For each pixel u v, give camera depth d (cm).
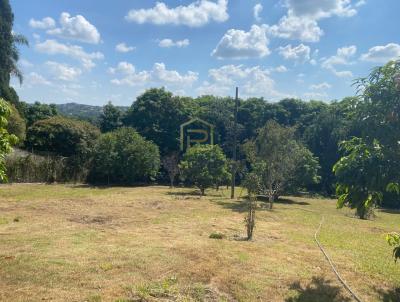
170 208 1585
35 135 3136
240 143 4050
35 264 666
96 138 3200
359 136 647
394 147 581
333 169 630
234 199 2155
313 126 3856
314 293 634
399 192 612
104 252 769
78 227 1043
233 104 4481
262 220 1455
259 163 2069
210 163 2397
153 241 900
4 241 830
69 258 715
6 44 3419
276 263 784
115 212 1373
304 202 2614
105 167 2822
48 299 530
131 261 714
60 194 1945
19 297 533
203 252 817
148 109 3856
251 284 645
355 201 611
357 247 1036
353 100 611
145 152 2856
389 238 660
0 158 455
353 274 754
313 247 984
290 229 1278
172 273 666
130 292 570
